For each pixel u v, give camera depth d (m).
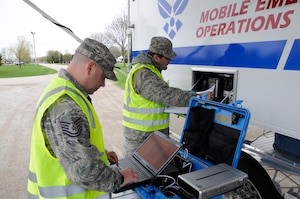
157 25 2.96
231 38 1.93
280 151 1.94
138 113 2.20
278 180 2.94
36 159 1.05
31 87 11.71
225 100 2.12
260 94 1.73
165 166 1.43
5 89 11.05
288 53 1.51
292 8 1.46
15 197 2.75
